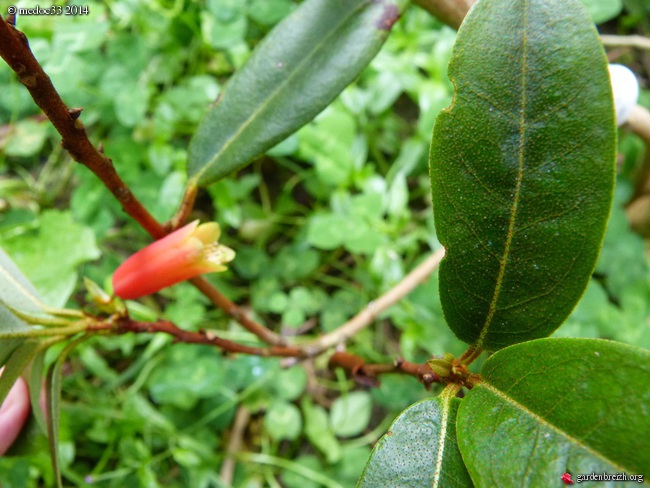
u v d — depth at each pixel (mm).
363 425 171
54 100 62
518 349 66
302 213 200
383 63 188
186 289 175
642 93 206
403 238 185
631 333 173
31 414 112
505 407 65
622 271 181
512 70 63
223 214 176
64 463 157
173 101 183
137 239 190
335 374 187
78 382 170
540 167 64
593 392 59
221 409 169
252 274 186
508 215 66
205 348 172
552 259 66
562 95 61
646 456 55
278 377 174
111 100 185
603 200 62
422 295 174
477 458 63
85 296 177
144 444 167
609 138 60
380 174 203
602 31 223
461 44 64
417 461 68
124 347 166
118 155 181
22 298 86
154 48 190
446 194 67
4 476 153
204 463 165
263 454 171
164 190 173
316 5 94
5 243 158
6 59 57
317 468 169
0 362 78
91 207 177
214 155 94
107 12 194
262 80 94
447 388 73
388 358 181
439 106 183
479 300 71
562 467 58
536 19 62
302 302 182
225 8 183
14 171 198
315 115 92
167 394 162
